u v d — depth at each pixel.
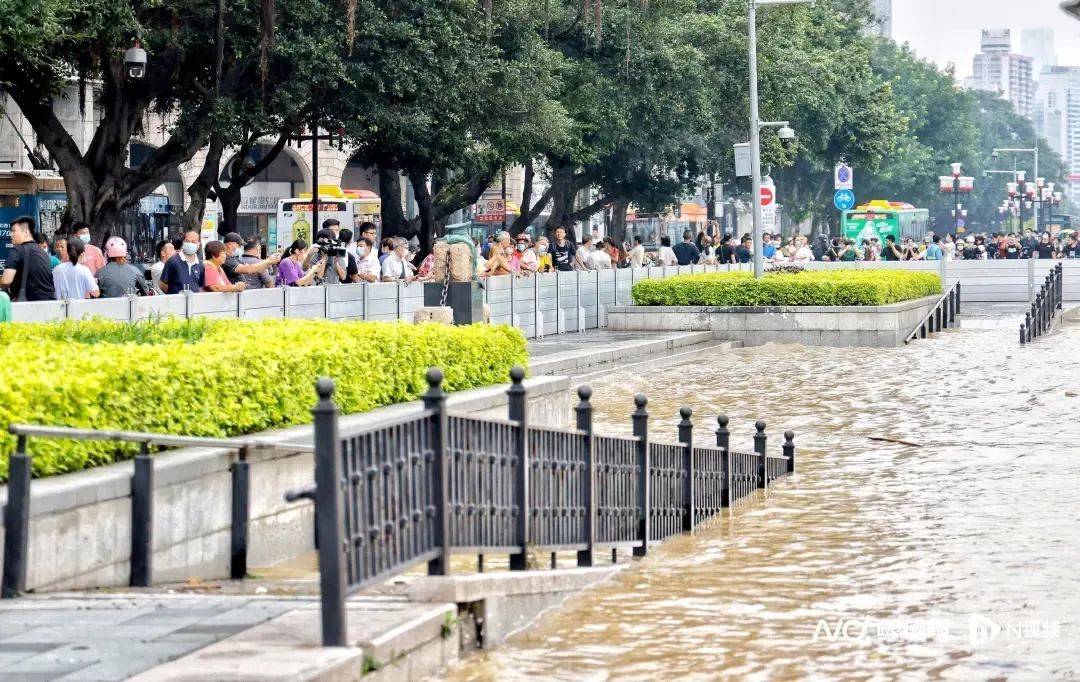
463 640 15.42
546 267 70.38
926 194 188.88
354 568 13.75
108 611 14.79
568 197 94.19
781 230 179.50
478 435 16.81
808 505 27.44
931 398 45.28
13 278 32.56
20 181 58.88
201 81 56.06
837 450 35.00
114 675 12.15
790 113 110.00
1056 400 44.16
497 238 59.78
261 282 40.69
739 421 40.41
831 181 147.38
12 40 41.84
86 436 15.54
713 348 63.72
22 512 15.44
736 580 19.89
